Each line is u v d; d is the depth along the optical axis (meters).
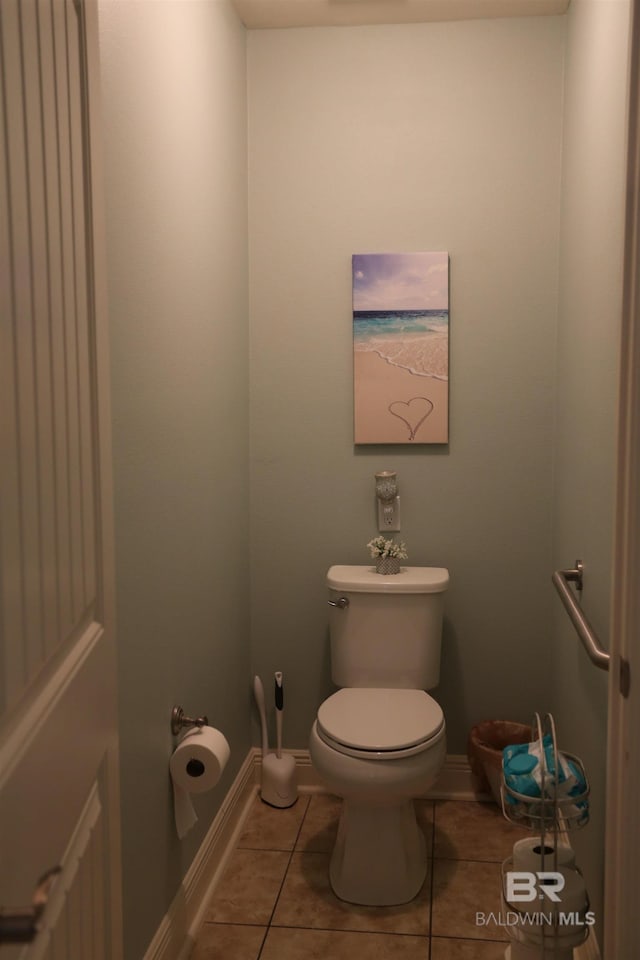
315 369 3.00
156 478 1.95
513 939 1.93
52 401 1.00
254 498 3.06
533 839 1.99
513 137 2.86
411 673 2.80
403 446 2.99
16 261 0.87
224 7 2.60
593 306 2.12
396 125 2.90
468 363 2.94
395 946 2.20
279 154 2.95
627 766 1.28
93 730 1.16
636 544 1.26
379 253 2.92
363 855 2.40
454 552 3.00
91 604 1.19
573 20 2.60
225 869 2.57
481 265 2.90
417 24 2.87
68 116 1.08
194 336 2.27
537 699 3.00
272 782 2.98
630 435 1.26
